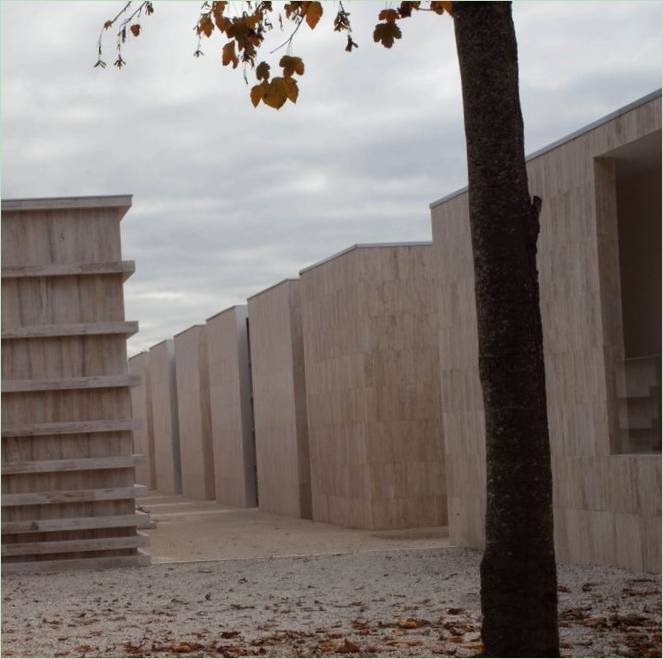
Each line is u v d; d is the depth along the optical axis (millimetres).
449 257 15055
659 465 10891
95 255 14539
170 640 8406
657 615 8750
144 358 47656
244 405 30906
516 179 6375
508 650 6289
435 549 14906
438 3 7258
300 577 12484
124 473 14555
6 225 14406
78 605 10859
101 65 7523
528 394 6312
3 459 14312
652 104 10781
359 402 20812
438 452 20688
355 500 21203
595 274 11828
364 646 7770
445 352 15305
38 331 14305
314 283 23188
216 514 28250
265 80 6945
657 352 13016
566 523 12602
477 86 6398
